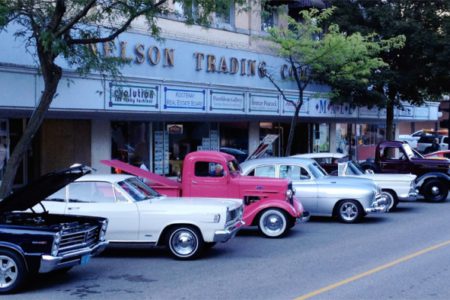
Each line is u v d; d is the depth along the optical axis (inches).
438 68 1077.8
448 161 887.1
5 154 721.0
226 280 386.0
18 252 353.1
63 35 528.4
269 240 550.0
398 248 498.3
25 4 526.6
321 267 423.5
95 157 804.0
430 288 358.9
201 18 558.3
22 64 623.2
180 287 368.5
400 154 903.1
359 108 1232.8
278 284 372.2
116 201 457.4
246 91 910.4
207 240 452.1
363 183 666.8
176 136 942.4
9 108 592.1
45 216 402.6
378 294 344.8
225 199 487.2
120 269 426.3
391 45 1021.2
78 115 727.1
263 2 770.8
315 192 659.4
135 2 538.6
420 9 1114.7
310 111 1057.5
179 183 564.7
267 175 658.8
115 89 687.1
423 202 878.4
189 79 879.7
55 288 370.3
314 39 1088.2
